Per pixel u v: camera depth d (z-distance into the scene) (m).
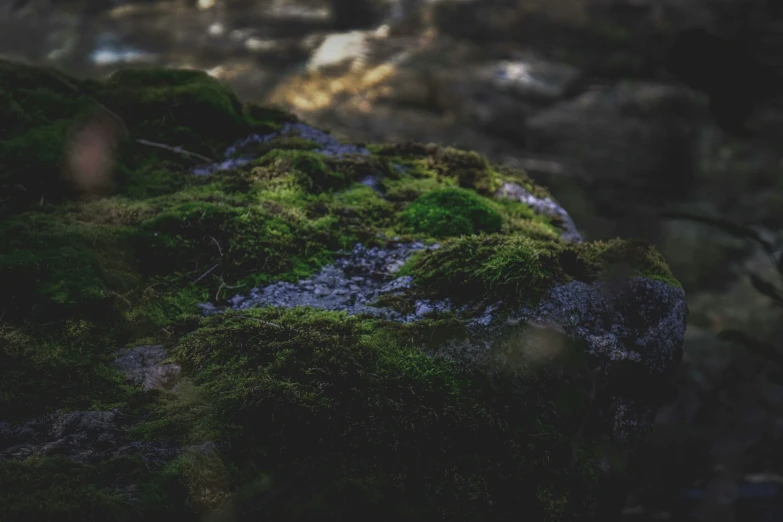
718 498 1.91
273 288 1.31
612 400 1.26
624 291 1.28
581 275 1.29
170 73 1.64
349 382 1.17
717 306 2.43
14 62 1.57
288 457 1.13
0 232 1.30
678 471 1.97
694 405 2.10
